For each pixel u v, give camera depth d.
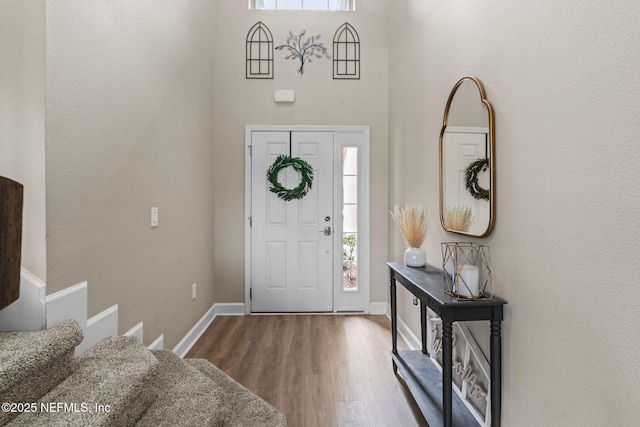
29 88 1.19
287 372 2.23
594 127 0.96
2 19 1.20
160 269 2.13
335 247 3.47
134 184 1.80
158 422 1.16
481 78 1.58
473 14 1.65
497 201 1.44
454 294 1.47
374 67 3.49
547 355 1.14
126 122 1.71
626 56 0.86
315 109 3.47
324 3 3.66
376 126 3.48
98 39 1.47
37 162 1.19
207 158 3.15
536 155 1.20
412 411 1.81
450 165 1.89
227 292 3.44
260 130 3.45
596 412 0.95
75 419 0.92
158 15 2.07
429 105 2.27
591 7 0.96
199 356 2.46
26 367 0.95
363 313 3.47
